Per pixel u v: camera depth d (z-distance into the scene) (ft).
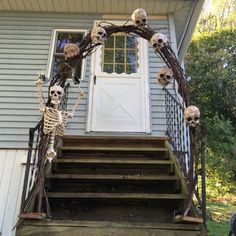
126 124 17.33
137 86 18.29
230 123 46.06
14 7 20.01
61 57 19.16
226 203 34.45
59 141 14.52
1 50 18.86
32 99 17.52
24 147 16.29
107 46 19.54
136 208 11.88
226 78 50.06
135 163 13.39
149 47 19.31
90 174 12.96
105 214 11.69
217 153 39.58
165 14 20.18
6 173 15.56
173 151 14.03
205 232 9.44
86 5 19.72
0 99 17.42
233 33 54.19
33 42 19.27
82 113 17.47
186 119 10.08
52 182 12.63
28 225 9.43
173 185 12.52
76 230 9.45
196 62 51.75
